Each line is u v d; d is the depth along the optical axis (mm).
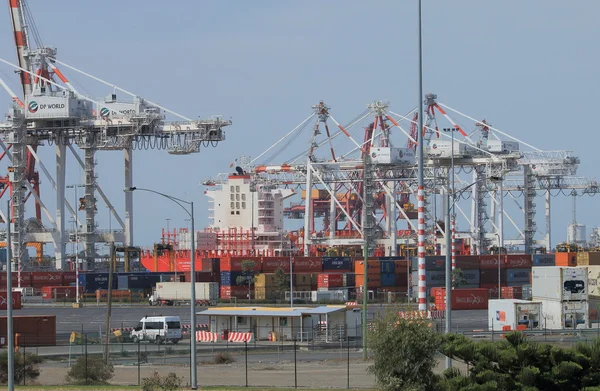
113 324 155250
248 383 87562
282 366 101438
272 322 128750
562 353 66062
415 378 72375
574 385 65688
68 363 106625
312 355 111000
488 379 66625
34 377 93125
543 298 135750
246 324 130125
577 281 132375
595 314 151750
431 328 74500
